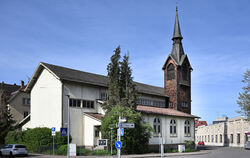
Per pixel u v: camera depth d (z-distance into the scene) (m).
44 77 39.19
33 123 39.56
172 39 59.47
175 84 56.25
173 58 56.91
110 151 32.97
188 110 58.09
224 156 34.25
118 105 35.34
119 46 37.97
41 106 38.97
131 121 34.00
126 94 36.50
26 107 54.31
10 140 39.25
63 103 36.69
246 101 43.84
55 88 37.66
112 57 37.78
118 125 19.58
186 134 50.81
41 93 39.22
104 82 43.53
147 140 36.81
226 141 76.94
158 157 32.22
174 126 48.19
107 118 34.16
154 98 53.53
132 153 34.94
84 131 38.25
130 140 34.06
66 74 38.78
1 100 44.03
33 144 34.62
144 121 38.69
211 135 91.81
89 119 37.88
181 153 39.75
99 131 37.75
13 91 59.56
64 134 24.36
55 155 31.16
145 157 31.44
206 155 36.41
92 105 40.50
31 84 40.56
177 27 58.88
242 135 66.44
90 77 43.00
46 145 33.66
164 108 53.62
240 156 34.16
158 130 44.47
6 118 43.78
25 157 29.08
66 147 31.78
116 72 37.12
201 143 85.06
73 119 37.38
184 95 57.50
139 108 42.91
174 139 47.56
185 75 58.34
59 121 36.44
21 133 37.50
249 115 44.19
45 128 34.72
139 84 55.03
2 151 31.67
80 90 39.00
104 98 42.62
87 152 31.83
